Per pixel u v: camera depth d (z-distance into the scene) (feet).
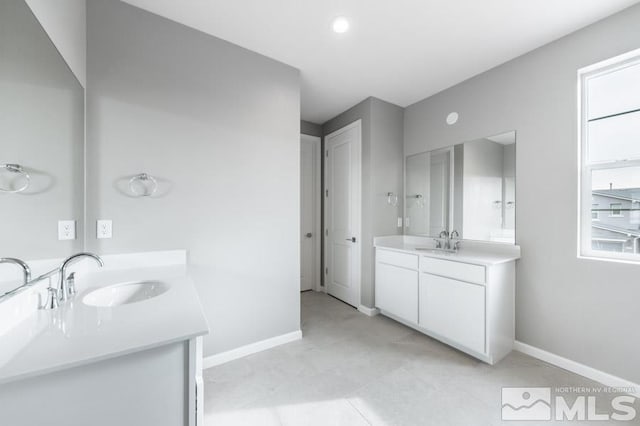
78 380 2.33
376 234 9.78
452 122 8.79
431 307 7.57
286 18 5.71
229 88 6.50
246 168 6.77
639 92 5.52
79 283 4.31
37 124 3.46
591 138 6.09
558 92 6.39
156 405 2.70
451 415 4.82
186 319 3.05
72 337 2.58
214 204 6.31
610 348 5.58
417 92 9.27
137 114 5.38
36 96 3.42
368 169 9.77
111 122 5.12
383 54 7.03
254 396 5.30
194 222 6.05
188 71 5.95
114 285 4.30
